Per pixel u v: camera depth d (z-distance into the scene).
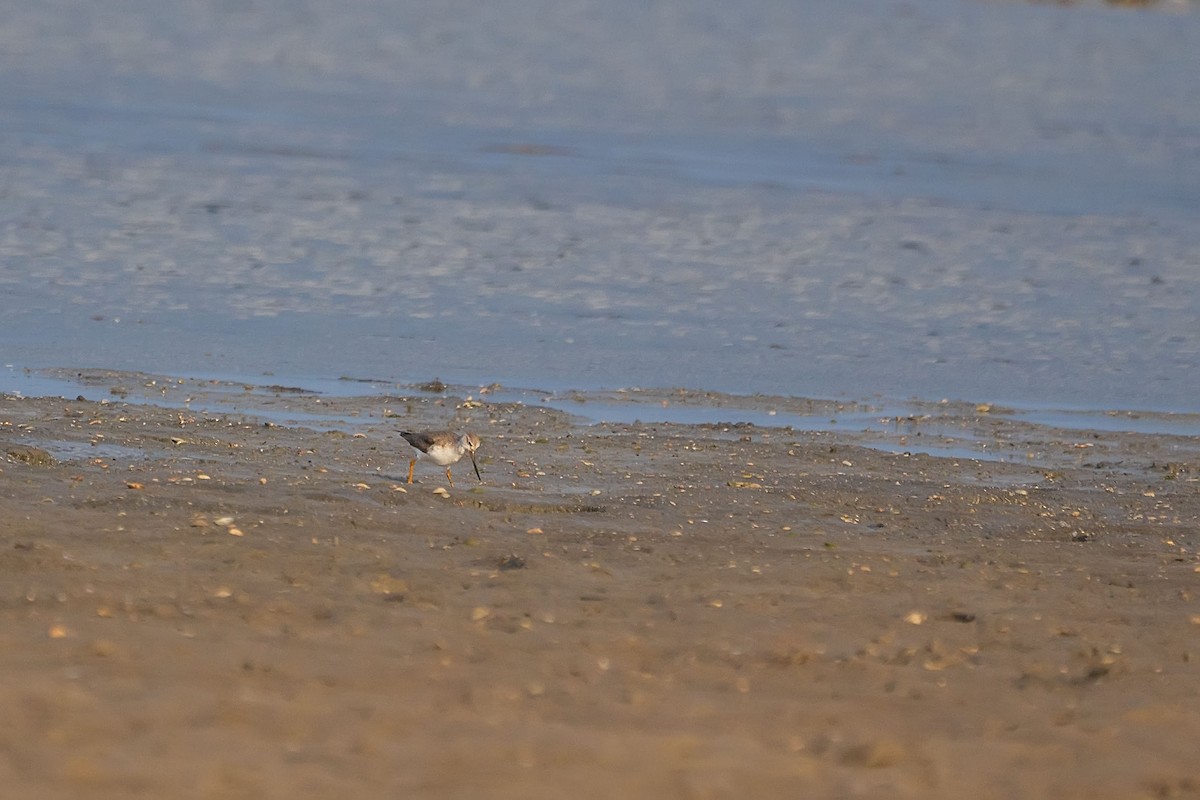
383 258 66.06
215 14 175.12
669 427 41.72
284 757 17.55
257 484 31.27
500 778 17.30
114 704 18.72
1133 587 27.97
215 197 78.56
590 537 29.34
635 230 75.06
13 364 45.91
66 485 30.38
